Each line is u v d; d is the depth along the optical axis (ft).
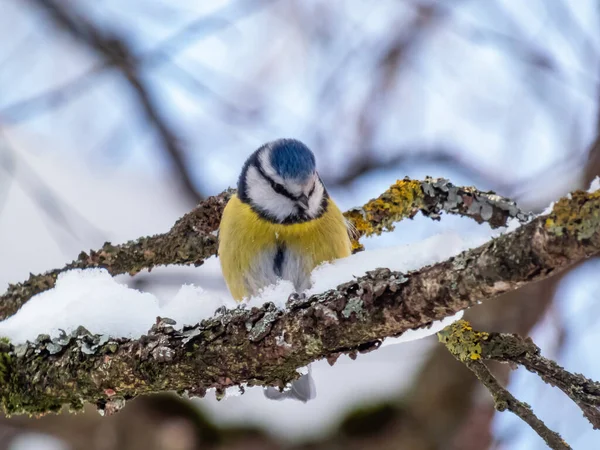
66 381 17.44
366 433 29.55
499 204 23.15
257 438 29.55
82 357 17.38
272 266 24.94
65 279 20.10
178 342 16.49
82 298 18.30
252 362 16.06
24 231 37.81
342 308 14.96
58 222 36.11
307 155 26.05
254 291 25.08
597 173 33.12
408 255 16.07
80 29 41.27
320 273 17.15
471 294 13.38
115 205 40.78
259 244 24.91
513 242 12.64
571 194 12.02
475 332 17.26
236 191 26.61
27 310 19.17
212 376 16.49
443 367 30.27
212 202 25.86
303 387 25.99
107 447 29.66
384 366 31.42
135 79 41.19
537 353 16.69
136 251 24.17
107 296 18.29
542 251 12.20
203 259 25.32
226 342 16.12
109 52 40.93
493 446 29.37
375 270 15.19
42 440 31.71
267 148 26.48
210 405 30.32
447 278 13.55
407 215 25.50
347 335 15.07
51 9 41.09
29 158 42.39
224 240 25.30
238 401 30.48
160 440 29.43
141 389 17.20
